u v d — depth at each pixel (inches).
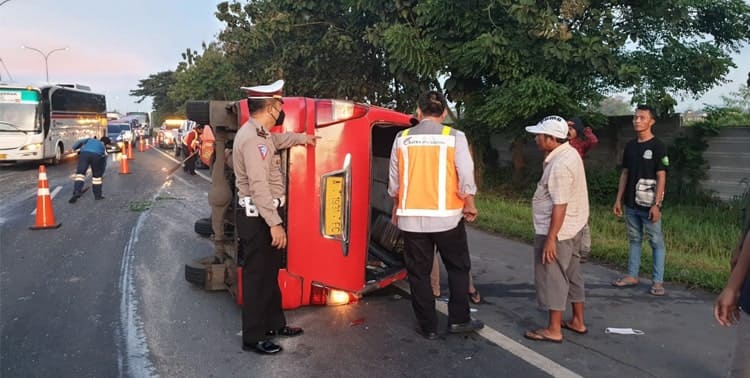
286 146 179.9
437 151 168.6
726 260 265.4
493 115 421.1
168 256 286.7
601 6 435.2
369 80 582.6
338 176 190.9
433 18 450.0
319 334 179.9
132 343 174.4
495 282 241.4
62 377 151.8
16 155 772.0
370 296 217.3
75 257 283.6
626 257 265.7
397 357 163.6
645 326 187.8
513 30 422.9
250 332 166.1
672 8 412.5
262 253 164.4
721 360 160.9
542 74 414.0
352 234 195.5
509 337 179.0
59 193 533.0
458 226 173.8
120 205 460.1
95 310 204.5
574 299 179.5
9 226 365.4
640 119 219.8
